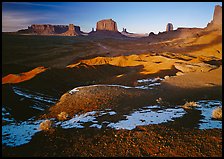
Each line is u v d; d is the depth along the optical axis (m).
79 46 120.19
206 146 7.93
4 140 9.15
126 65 55.56
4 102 17.80
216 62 43.88
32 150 8.06
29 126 11.12
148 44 147.25
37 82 27.97
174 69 38.03
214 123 10.41
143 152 7.67
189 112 12.65
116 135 9.11
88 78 38.34
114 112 12.73
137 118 11.42
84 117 11.95
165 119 11.17
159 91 19.59
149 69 42.31
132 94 17.38
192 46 100.88
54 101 22.11
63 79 32.78
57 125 10.83
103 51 106.00
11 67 43.03
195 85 22.67
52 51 92.00
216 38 105.56
